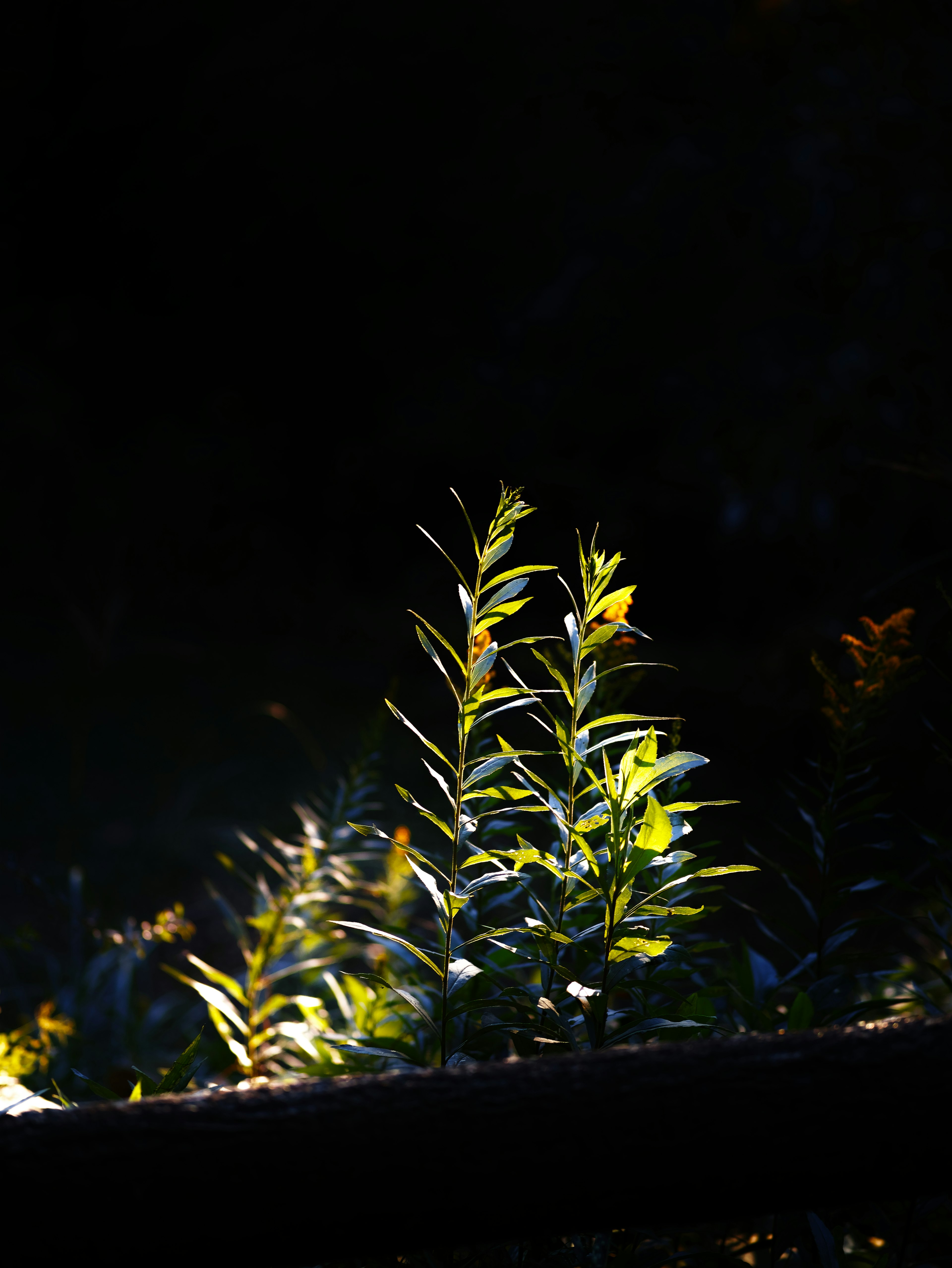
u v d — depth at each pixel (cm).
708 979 177
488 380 947
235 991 197
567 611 874
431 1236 88
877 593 207
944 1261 142
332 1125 88
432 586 1134
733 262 611
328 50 922
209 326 1092
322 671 955
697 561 1013
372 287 1031
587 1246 126
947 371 487
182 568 1116
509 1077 91
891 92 470
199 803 615
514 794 121
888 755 153
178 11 932
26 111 970
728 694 773
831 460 549
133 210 997
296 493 1180
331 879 231
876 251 488
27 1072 198
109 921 439
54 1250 84
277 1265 88
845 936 155
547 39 766
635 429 796
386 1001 184
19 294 1055
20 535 1065
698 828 494
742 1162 88
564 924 146
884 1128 88
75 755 693
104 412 1131
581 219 752
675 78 617
